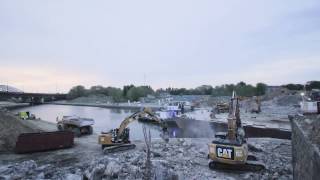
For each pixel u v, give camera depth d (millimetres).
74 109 145875
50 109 147250
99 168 17219
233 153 20078
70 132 31797
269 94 107938
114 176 16734
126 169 17297
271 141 34625
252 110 68375
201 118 57625
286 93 100000
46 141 29844
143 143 34094
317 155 10352
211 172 20219
